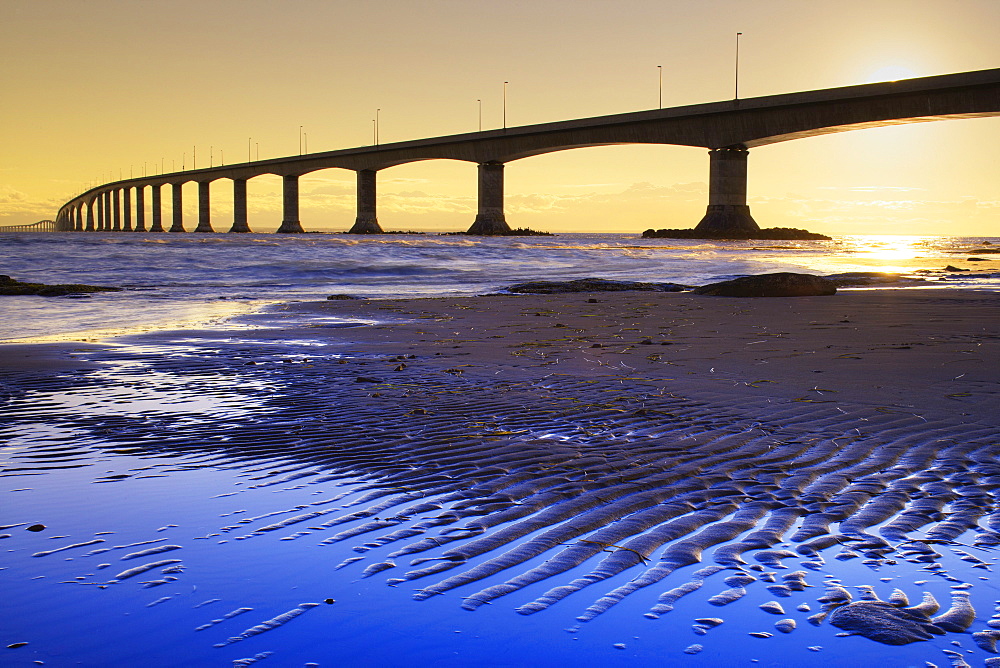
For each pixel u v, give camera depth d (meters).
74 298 18.34
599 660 2.17
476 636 2.31
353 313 14.36
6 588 2.62
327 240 50.56
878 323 11.36
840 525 3.25
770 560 2.88
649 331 10.85
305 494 3.72
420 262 33.47
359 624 2.38
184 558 2.90
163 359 8.35
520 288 20.69
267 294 20.06
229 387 6.70
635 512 3.43
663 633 2.32
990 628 2.33
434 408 5.78
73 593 2.59
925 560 2.87
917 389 6.29
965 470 4.05
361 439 4.82
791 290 16.81
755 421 5.24
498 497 3.65
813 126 77.62
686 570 2.79
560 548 3.00
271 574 2.75
